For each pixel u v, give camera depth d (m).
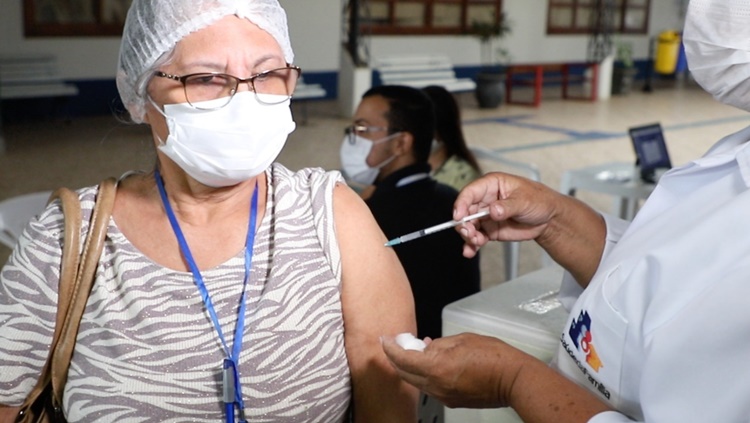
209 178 1.23
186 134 1.20
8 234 3.03
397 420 1.36
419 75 13.09
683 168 1.24
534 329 1.47
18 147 8.77
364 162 2.71
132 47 1.22
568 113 13.02
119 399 1.22
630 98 15.51
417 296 2.32
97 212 1.27
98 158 8.20
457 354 1.20
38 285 1.24
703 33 1.14
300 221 1.32
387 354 1.25
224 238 1.29
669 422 1.01
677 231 1.13
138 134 1.37
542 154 9.01
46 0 10.76
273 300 1.26
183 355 1.23
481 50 15.82
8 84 10.29
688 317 1.00
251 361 1.24
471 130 10.82
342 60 11.72
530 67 14.01
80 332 1.25
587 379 1.22
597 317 1.17
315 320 1.29
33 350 1.25
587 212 1.51
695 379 0.99
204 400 1.23
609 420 1.05
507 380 1.17
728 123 12.04
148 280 1.25
